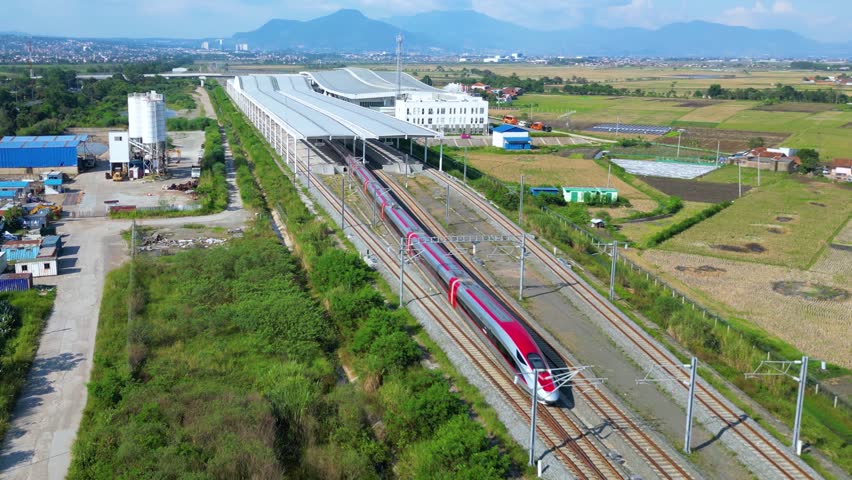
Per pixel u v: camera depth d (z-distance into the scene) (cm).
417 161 12062
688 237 8750
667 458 3847
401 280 5925
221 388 4481
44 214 8712
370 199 9394
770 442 4041
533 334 5488
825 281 7188
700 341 5372
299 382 4466
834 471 3803
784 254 8094
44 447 4028
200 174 11806
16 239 7831
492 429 4112
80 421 4309
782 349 5484
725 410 4400
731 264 7694
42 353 5194
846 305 6512
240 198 10306
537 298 6281
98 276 6888
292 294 6175
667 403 4512
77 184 11050
